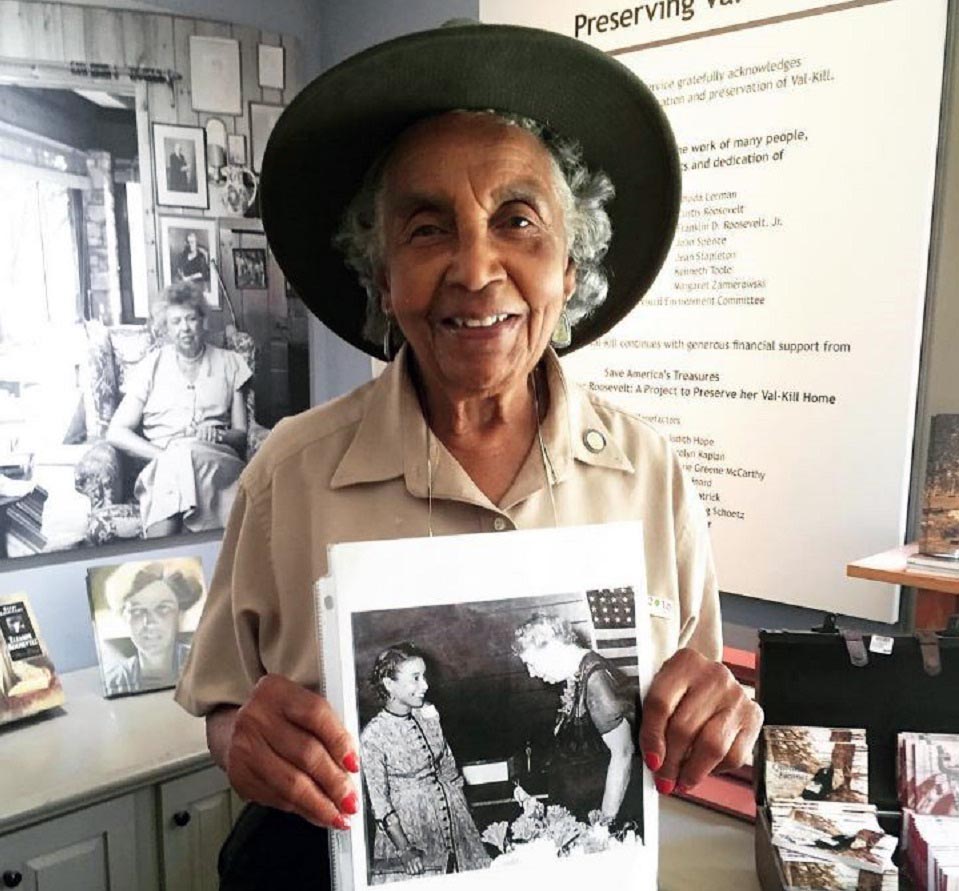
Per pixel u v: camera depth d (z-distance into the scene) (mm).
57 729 1435
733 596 1418
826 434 1261
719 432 1380
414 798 590
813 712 1000
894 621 1219
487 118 675
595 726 620
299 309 1951
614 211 833
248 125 1827
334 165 768
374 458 733
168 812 1366
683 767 625
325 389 2062
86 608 1717
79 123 1604
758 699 1012
